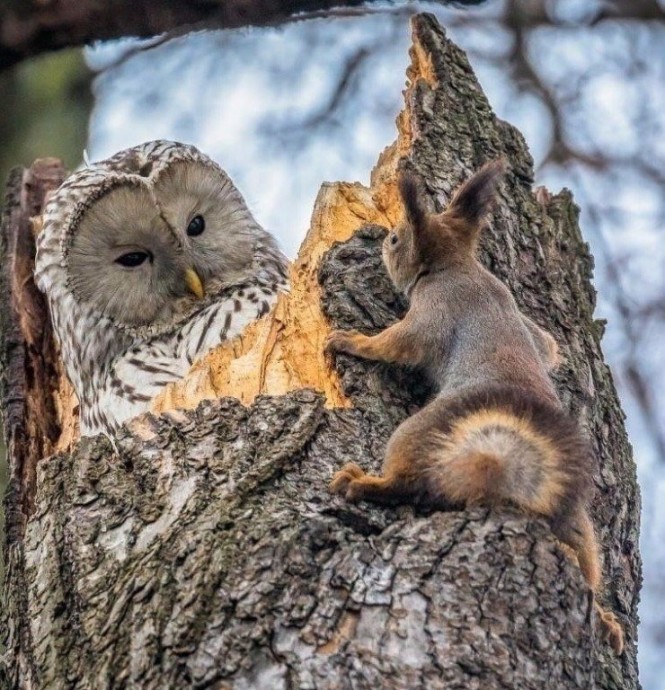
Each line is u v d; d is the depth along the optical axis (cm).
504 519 807
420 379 996
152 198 1318
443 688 737
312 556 798
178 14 1125
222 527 822
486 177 1066
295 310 1069
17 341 1284
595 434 1088
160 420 925
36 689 837
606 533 1044
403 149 1225
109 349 1311
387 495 838
